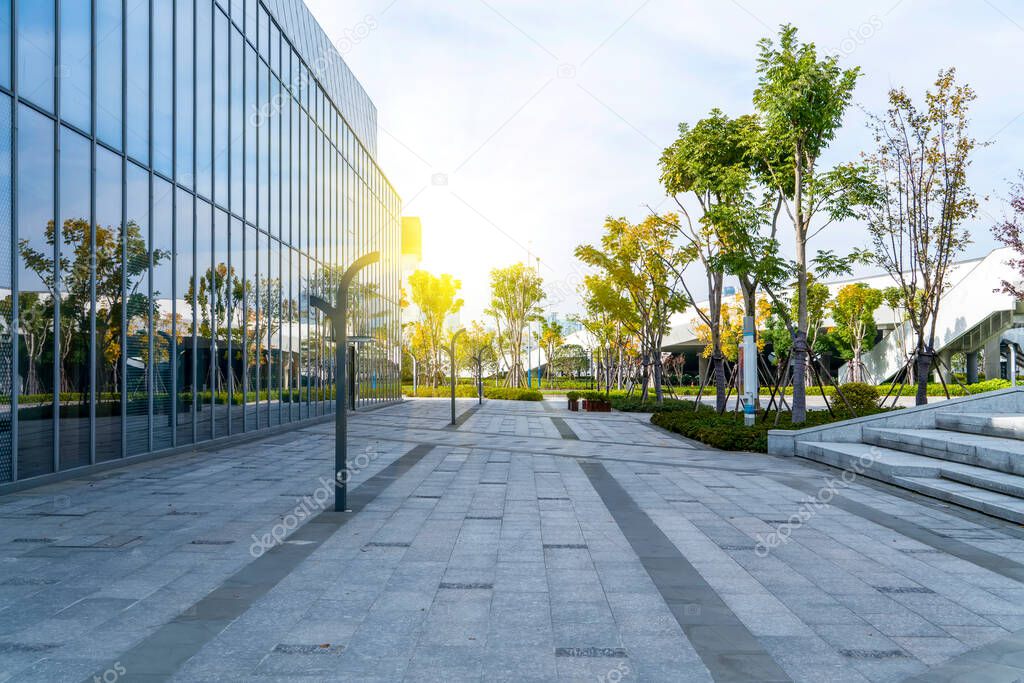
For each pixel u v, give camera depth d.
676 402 33.06
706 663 4.31
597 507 9.38
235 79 18.70
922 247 19.83
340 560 6.64
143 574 6.16
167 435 15.07
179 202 15.51
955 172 18.75
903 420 15.05
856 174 17.09
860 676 4.14
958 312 42.03
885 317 53.69
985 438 12.60
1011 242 19.69
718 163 20.73
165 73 14.91
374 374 37.41
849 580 6.07
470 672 4.16
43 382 11.02
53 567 6.38
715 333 23.39
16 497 9.93
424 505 9.48
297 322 24.00
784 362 19.48
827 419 19.45
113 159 12.95
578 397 37.25
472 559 6.70
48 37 11.14
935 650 4.54
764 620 5.07
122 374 13.28
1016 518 8.32
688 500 9.91
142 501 9.66
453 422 25.14
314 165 26.25
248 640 4.65
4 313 10.15
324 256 27.67
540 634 4.78
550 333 61.69
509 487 11.04
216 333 17.42
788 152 18.36
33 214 10.76
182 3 15.70
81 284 12.02
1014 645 4.64
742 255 17.86
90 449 12.30
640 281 28.06
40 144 10.95
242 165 19.14
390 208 42.19
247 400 19.55
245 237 19.34
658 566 6.48
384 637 4.71
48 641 4.63
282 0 22.66
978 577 6.18
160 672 4.15
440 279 58.09
